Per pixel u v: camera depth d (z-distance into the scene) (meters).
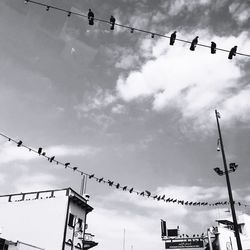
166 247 46.00
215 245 43.25
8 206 35.34
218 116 20.50
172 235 47.88
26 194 35.97
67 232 32.34
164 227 48.56
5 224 34.25
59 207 33.22
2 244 24.48
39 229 32.66
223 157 18.77
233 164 18.06
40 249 28.30
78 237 34.03
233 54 10.20
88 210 37.44
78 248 33.59
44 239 31.86
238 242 16.00
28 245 26.84
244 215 46.94
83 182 40.72
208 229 37.06
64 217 32.44
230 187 17.61
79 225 34.69
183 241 45.53
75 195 35.69
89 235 36.06
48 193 35.16
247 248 41.50
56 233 31.83
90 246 35.59
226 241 41.91
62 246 31.00
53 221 32.62
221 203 25.81
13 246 25.38
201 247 44.31
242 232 46.16
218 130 19.94
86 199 38.00
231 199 17.19
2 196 36.53
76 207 35.00
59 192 34.75
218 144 19.56
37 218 33.44
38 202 34.41
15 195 36.25
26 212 34.25
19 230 33.25
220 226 47.28
